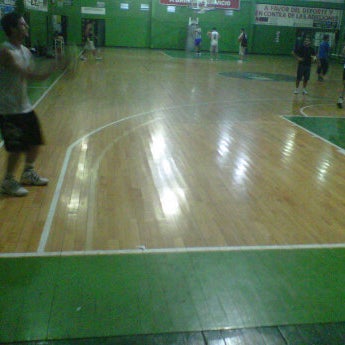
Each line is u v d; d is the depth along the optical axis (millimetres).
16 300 2850
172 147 6648
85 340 2533
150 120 8453
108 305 2846
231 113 9586
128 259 3414
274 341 2594
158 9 28109
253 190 5043
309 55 12484
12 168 4484
